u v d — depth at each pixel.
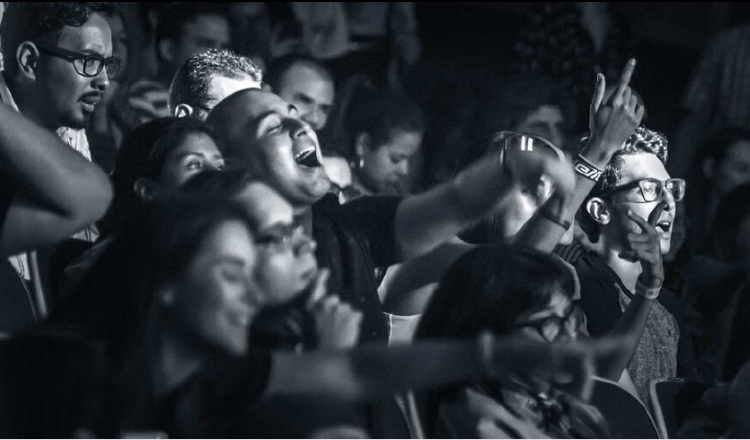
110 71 5.34
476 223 4.90
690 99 9.69
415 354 3.34
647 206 5.54
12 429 3.48
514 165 4.71
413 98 8.12
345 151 7.07
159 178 4.43
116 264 3.57
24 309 4.39
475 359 3.29
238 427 3.40
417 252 4.70
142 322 3.48
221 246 3.45
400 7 9.98
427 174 7.58
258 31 8.54
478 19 10.76
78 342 3.52
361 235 4.64
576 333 4.11
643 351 5.54
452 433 3.99
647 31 11.47
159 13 8.20
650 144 5.61
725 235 7.13
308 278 3.60
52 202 3.71
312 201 4.42
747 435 4.52
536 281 4.00
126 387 3.48
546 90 7.77
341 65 9.43
